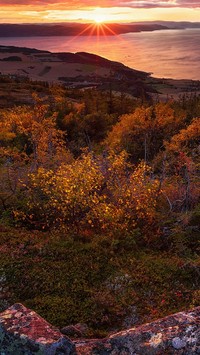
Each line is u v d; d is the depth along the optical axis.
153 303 10.07
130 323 9.30
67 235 13.92
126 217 15.27
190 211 15.07
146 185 16.70
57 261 11.99
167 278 11.14
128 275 11.22
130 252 12.86
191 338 4.32
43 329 4.44
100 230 14.74
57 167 21.09
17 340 4.27
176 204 16.33
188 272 11.36
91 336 8.60
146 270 11.53
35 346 4.19
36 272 11.34
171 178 19.89
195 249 13.16
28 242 13.23
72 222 15.35
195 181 18.02
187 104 58.72
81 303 10.02
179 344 4.28
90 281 11.05
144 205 15.27
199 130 30.19
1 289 10.69
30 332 4.38
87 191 14.75
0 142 34.72
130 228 14.90
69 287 10.70
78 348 4.47
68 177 15.34
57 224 15.38
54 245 12.95
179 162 21.70
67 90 137.38
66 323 9.30
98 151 33.91
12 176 19.20
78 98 116.94
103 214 14.20
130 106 77.69
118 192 15.91
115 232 14.06
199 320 4.64
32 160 23.92
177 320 4.68
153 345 4.33
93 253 12.45
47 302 10.02
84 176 14.51
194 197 16.25
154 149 32.38
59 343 4.22
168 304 10.00
